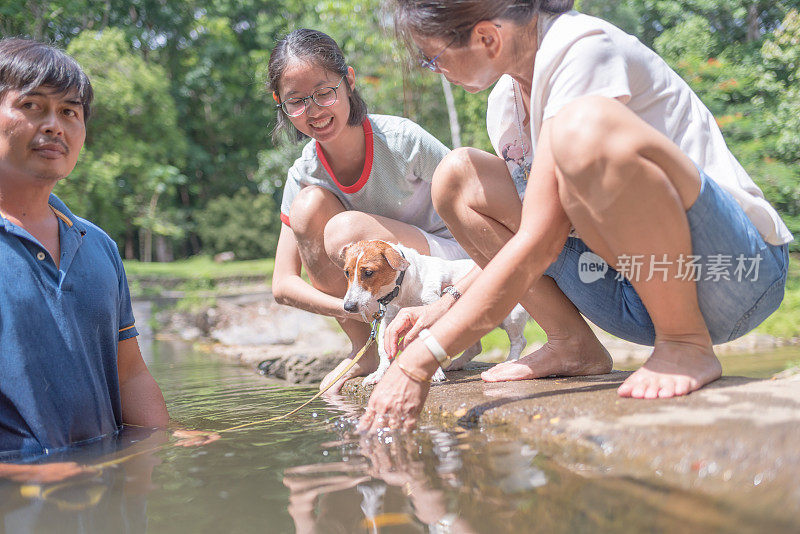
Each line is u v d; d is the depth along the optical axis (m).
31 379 2.00
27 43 2.10
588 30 1.84
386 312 3.01
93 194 19.27
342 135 3.02
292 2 20.17
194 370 4.62
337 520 1.25
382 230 3.14
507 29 1.90
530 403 1.90
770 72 12.57
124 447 1.98
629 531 1.08
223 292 15.25
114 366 2.33
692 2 14.95
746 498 1.17
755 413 1.49
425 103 12.02
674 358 1.82
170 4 26.92
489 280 1.82
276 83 2.90
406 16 1.92
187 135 29.61
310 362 4.14
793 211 10.51
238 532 1.22
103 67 20.03
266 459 1.72
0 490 1.53
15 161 2.05
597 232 1.76
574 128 1.64
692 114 1.99
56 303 2.10
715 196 1.76
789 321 6.36
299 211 3.16
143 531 1.24
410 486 1.41
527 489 1.32
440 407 2.08
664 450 1.38
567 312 2.38
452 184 2.31
